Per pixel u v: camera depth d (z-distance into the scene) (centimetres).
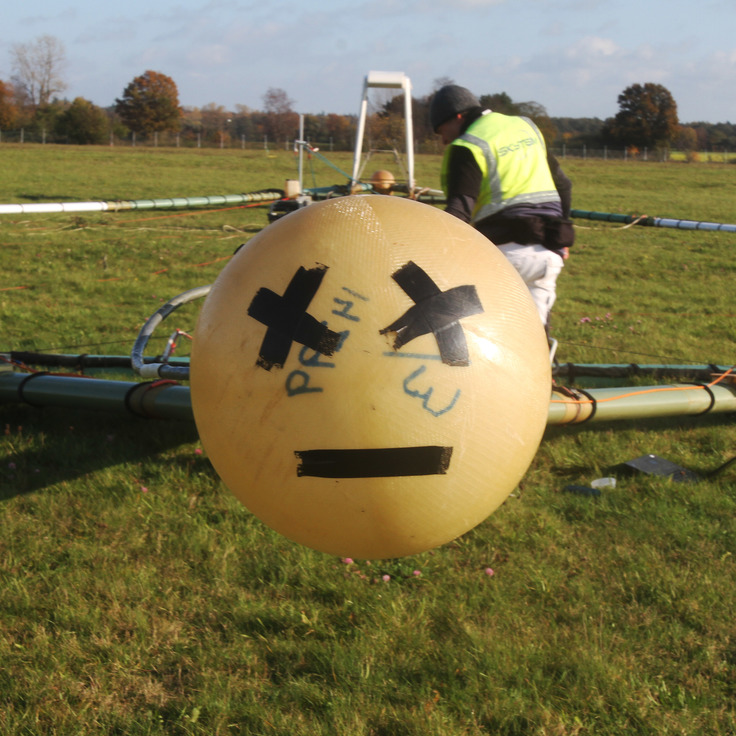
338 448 221
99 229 1367
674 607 287
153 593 290
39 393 450
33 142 5316
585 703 237
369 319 221
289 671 250
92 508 355
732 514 362
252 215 1675
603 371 552
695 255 1288
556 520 353
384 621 276
